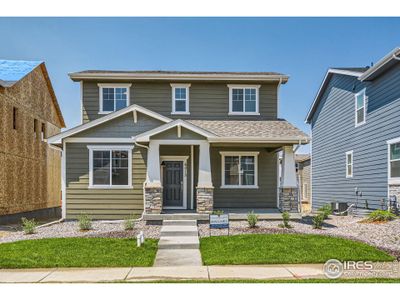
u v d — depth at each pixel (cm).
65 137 1563
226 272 814
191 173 1672
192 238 1144
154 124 1588
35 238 1177
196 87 1852
